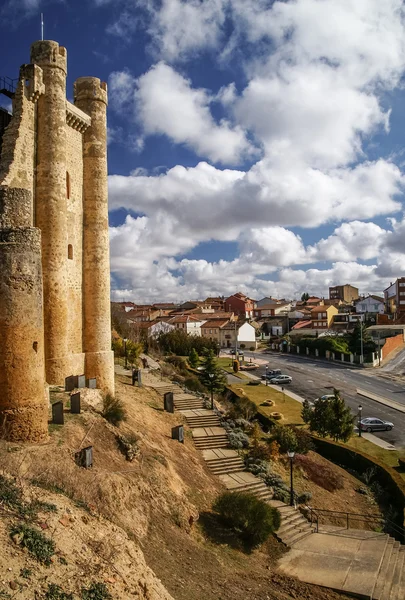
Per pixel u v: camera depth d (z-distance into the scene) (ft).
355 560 59.93
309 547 63.82
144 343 201.46
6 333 52.70
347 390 189.57
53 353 81.30
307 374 225.97
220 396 143.54
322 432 115.75
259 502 63.87
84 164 95.04
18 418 52.85
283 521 69.21
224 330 338.75
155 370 151.12
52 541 36.60
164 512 56.18
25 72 79.20
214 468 80.69
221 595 45.29
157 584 40.29
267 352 319.88
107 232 97.09
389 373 226.17
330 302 477.36
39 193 80.84
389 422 137.18
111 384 95.35
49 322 81.00
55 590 31.83
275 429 107.65
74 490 48.03
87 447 53.88
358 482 95.81
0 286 52.75
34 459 49.57
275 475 82.17
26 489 43.62
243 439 93.04
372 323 341.41
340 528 71.72
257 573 54.39
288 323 390.63
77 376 79.56
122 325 220.64
